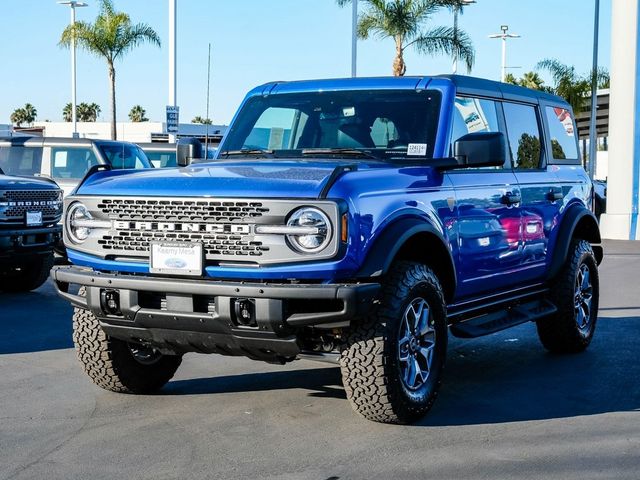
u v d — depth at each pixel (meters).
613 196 21.25
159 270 5.09
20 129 61.97
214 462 4.65
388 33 26.91
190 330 5.10
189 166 5.79
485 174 6.36
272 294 4.79
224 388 6.26
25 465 4.61
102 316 5.32
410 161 5.84
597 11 34.12
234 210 4.92
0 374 6.66
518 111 7.12
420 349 5.41
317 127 6.32
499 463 4.64
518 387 6.36
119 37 31.95
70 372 6.72
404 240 5.12
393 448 4.89
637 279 12.99
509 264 6.59
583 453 4.81
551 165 7.52
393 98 6.22
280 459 4.70
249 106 6.73
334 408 5.71
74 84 44.41
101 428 5.27
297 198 4.83
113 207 5.27
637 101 20.92
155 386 6.10
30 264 10.94
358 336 5.09
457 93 6.23
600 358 7.41
